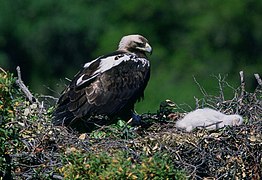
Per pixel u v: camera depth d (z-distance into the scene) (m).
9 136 15.44
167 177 14.87
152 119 17.45
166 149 15.90
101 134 16.20
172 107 17.80
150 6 38.28
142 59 17.83
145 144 15.93
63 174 15.29
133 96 17.48
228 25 37.53
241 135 16.06
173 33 38.28
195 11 38.50
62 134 16.14
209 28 37.53
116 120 17.34
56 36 38.59
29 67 38.53
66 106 17.05
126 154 15.30
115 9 39.00
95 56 37.16
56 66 38.56
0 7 38.53
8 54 38.44
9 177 15.55
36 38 38.50
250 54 37.47
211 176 15.92
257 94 17.41
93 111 17.14
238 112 17.27
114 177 14.76
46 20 38.53
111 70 17.45
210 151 15.92
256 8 37.78
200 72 36.25
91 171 14.94
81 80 17.25
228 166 15.92
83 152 15.57
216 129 16.31
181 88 34.03
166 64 37.00
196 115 16.67
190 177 15.69
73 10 38.78
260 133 16.17
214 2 38.16
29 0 38.75
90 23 38.78
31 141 15.92
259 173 16.05
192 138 16.06
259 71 36.44
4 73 16.02
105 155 15.07
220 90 17.73
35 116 16.56
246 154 16.00
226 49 37.38
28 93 17.20
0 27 38.38
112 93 17.31
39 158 15.73
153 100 28.86
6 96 15.34
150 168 14.84
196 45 37.44
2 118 15.30
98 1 39.25
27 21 38.69
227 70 36.34
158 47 37.47
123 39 18.31
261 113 16.95
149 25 38.38
